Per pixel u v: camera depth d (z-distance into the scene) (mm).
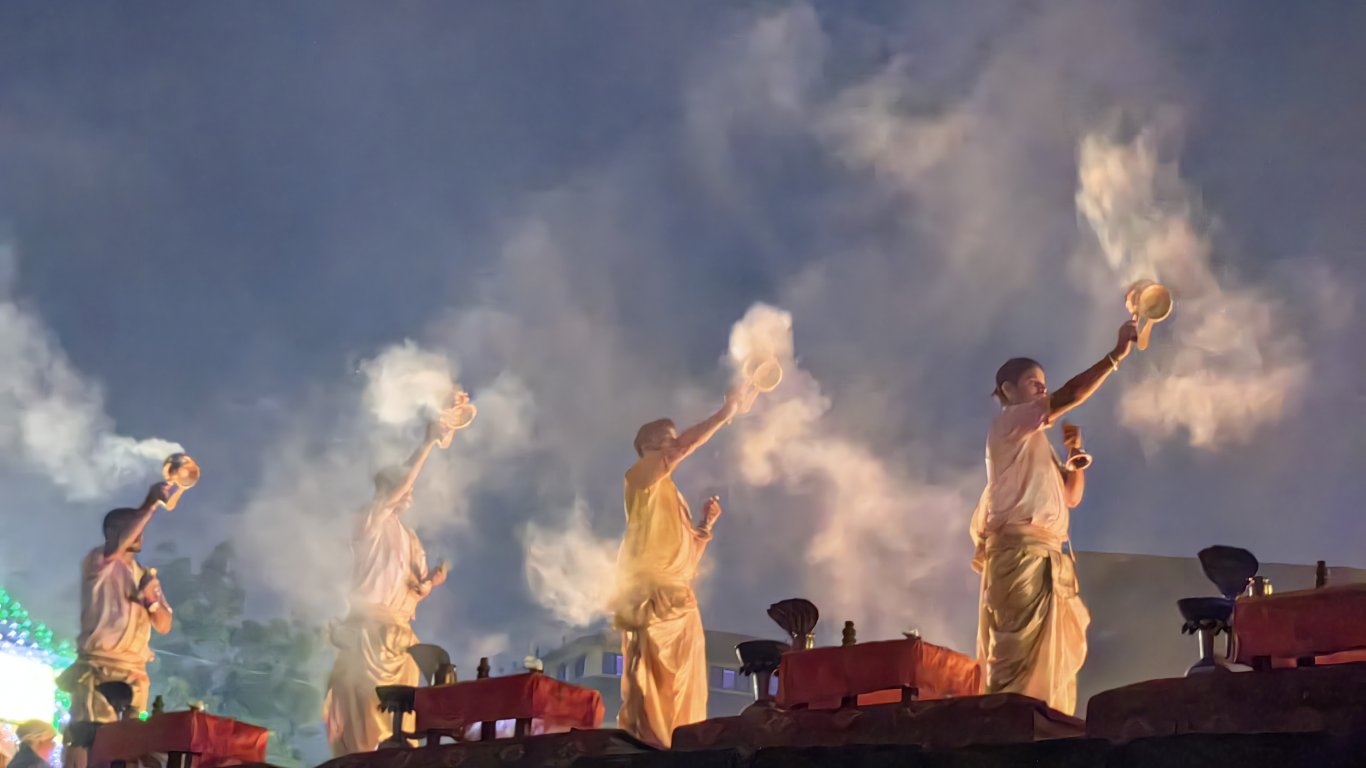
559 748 12414
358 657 17469
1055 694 12602
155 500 18594
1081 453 13469
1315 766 9023
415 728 13781
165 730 14641
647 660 14789
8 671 22875
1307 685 9586
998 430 13250
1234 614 10102
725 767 11336
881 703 12055
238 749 14930
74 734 15984
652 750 12609
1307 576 16656
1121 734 10203
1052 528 13023
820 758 10930
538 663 13188
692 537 15414
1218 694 9891
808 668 11844
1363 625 9555
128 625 18203
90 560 18422
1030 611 12695
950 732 10891
